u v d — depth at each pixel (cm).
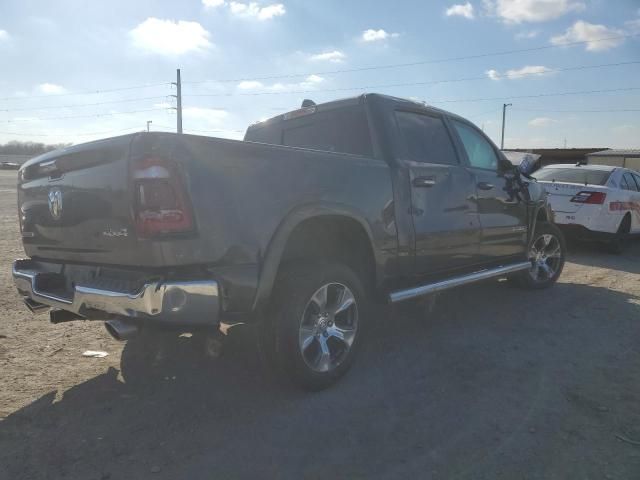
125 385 354
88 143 304
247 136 550
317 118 464
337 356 356
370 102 421
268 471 258
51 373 371
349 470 260
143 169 269
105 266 313
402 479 253
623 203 902
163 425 301
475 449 279
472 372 383
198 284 275
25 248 389
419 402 334
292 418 311
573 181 937
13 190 2666
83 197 307
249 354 411
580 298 600
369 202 370
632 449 279
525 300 588
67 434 290
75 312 311
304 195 326
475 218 483
